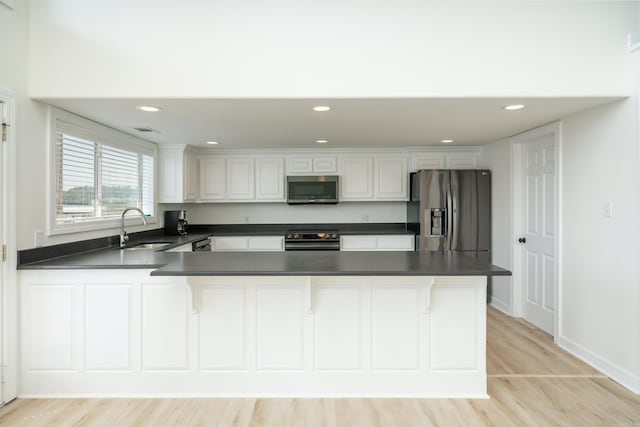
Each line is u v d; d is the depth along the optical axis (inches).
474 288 96.8
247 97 98.3
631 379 99.8
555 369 112.5
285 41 98.3
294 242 195.2
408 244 195.8
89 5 97.2
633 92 98.3
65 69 97.7
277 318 97.6
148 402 94.7
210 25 98.0
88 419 87.0
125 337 97.7
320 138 164.9
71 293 97.3
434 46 98.3
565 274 127.7
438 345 97.1
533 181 152.6
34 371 97.4
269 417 87.6
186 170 185.0
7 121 91.4
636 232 98.7
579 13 98.6
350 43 98.5
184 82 97.8
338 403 93.9
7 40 91.1
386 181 203.0
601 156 110.0
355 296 97.1
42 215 103.7
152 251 125.3
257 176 202.5
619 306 104.3
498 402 94.0
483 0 98.1
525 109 112.7
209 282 97.5
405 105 106.8
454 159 197.9
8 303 93.3
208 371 98.0
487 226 183.0
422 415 88.3
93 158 129.6
